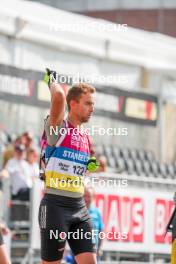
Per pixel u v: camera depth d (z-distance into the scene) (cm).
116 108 3612
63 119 1206
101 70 3856
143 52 4038
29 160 2339
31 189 2183
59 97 1181
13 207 2184
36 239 2184
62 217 1203
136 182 2489
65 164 1216
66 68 3631
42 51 3481
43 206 1216
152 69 4097
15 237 2170
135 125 3984
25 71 3091
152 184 2561
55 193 1210
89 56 3769
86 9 5794
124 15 5925
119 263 2262
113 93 3581
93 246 1220
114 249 2273
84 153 1237
